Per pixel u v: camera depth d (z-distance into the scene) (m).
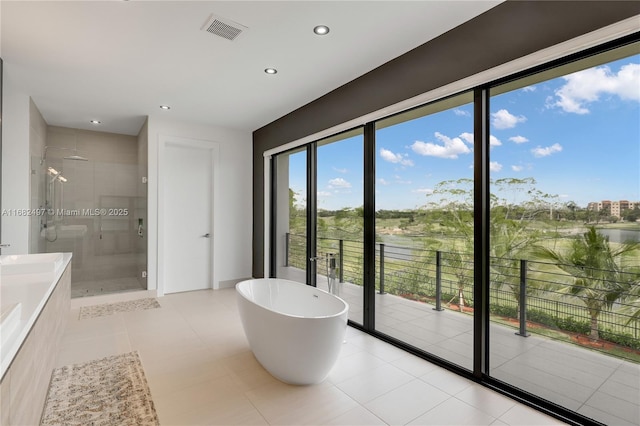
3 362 1.13
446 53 2.54
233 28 2.47
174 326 3.54
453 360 2.66
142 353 2.87
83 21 2.35
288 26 2.45
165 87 3.61
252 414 2.02
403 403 2.13
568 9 1.89
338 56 2.92
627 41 1.72
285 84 3.54
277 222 5.04
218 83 3.50
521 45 2.09
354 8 2.24
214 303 4.42
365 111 3.28
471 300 2.55
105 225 4.79
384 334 3.18
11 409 1.25
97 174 4.75
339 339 2.31
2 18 2.30
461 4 2.20
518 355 2.25
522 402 2.12
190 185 5.12
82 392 2.23
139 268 4.92
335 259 3.57
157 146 4.70
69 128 5.25
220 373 2.52
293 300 3.29
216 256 5.23
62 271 2.71
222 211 5.29
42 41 2.62
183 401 2.15
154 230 4.69
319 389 2.29
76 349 2.94
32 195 3.95
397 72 2.94
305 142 4.17
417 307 2.92
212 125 5.17
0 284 2.15
